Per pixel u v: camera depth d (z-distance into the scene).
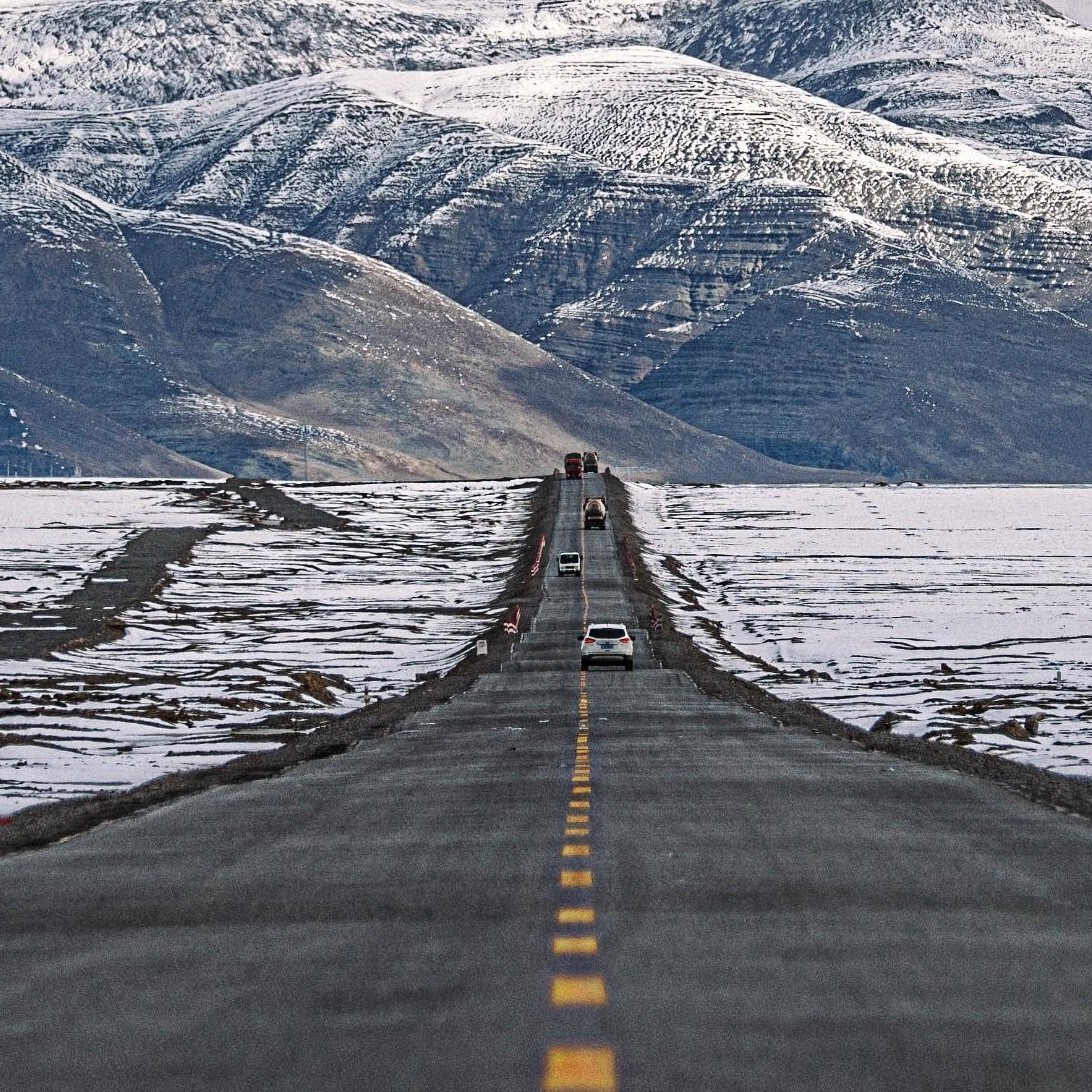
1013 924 52.28
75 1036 39.38
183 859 72.25
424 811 89.19
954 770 120.88
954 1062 35.72
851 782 104.25
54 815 105.81
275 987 44.34
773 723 175.12
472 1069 35.19
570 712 194.62
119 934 53.81
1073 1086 34.03
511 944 49.22
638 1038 37.50
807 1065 35.34
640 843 72.56
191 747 190.62
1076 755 173.25
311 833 80.62
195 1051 37.59
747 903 56.12
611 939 49.66
